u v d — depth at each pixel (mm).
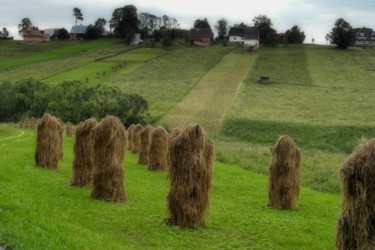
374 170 9250
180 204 12953
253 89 86875
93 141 15320
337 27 144000
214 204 16766
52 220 10875
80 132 17359
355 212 9461
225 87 88688
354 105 73688
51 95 67625
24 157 23156
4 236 8875
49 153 20844
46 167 20766
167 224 12992
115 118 15445
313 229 14266
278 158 16922
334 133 58125
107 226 12172
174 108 72375
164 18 186375
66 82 68875
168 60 119500
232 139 56969
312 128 59938
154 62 116625
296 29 159125
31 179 16859
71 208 13398
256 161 32812
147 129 27281
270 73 102438
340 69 108000
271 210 16516
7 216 10000
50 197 14453
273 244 12359
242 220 14477
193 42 156250
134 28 167125
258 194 19781
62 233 9852
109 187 15164
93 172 15305
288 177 16844
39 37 167500
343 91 85062
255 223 14297
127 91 84750
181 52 132375
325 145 54188
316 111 69438
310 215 16250
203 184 13117
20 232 9141
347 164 9602
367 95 81625
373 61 118812
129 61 118000
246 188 21141
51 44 157250
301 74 101438
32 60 123250
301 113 68000
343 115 66625
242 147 45094
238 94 82438
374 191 9250
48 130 20828
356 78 97812
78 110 65188
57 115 64938
